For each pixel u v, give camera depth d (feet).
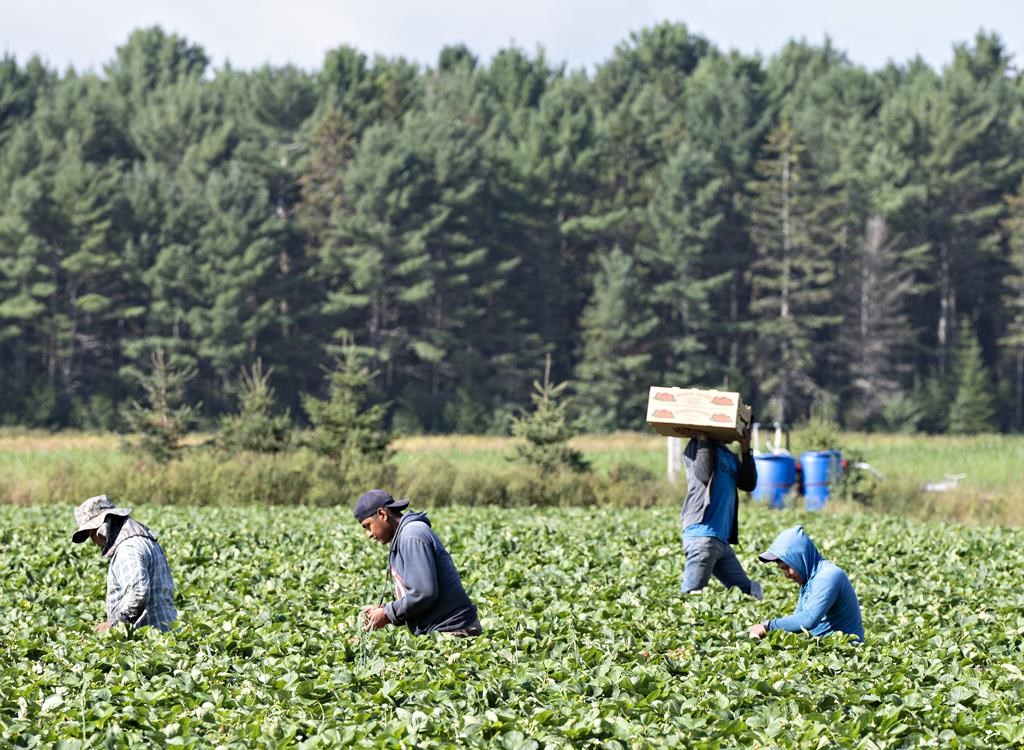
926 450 588.50
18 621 104.17
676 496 295.89
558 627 101.30
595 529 188.14
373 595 119.24
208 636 93.61
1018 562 154.10
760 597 118.32
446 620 90.58
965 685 82.64
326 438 298.35
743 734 71.41
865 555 158.71
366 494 89.20
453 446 595.06
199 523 195.21
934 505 289.94
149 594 94.22
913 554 159.84
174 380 319.88
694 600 114.21
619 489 291.38
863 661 89.51
